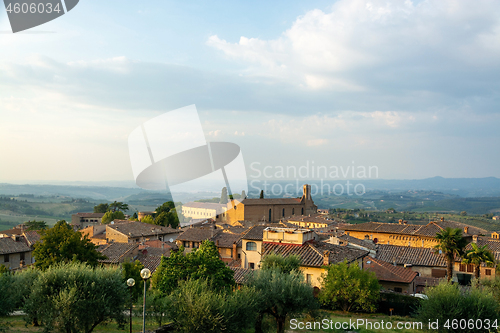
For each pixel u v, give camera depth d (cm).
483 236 8275
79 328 2278
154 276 4275
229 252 6694
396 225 8956
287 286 2903
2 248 6209
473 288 3128
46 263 4169
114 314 2506
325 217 13500
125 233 8869
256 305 2666
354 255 4884
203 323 2284
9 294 2738
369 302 3966
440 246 5047
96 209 17050
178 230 10069
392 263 6244
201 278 2767
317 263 4281
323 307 4231
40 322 2369
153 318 2964
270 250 4700
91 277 2458
